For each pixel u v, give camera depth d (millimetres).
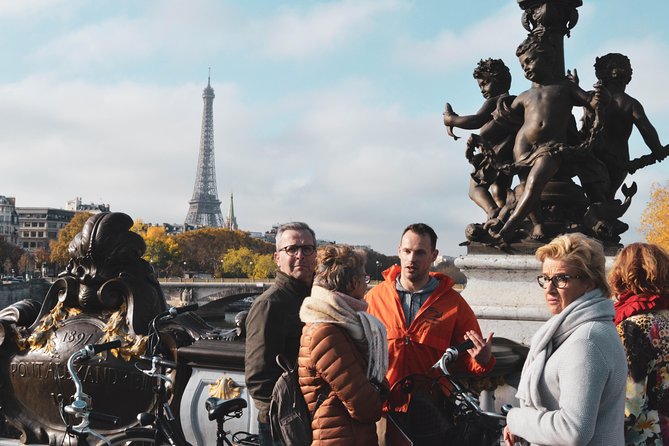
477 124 10586
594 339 4402
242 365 7059
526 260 9453
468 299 9680
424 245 6281
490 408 8031
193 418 7242
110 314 8523
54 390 8562
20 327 8945
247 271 160500
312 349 5070
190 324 8250
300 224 6070
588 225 9766
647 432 5023
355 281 5238
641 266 5184
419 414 5629
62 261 146500
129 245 8469
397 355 6176
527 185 9445
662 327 5059
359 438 5078
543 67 9867
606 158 10117
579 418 4250
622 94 10039
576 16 10172
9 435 8992
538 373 4551
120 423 8117
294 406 5281
